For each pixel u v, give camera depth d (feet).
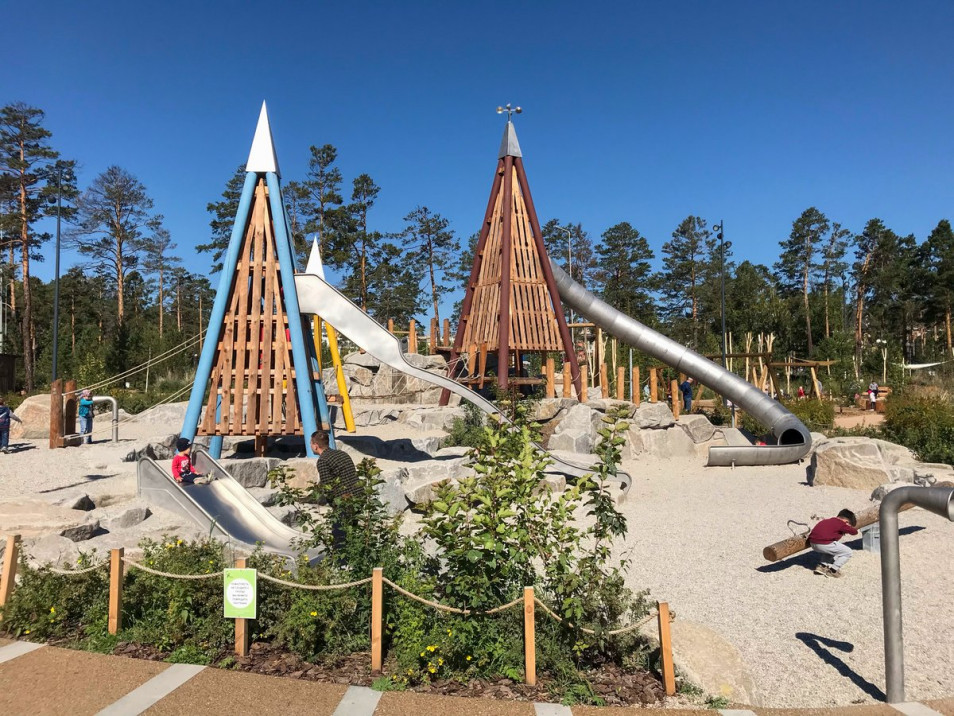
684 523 38.70
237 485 33.91
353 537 19.90
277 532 30.60
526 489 18.65
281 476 23.66
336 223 176.65
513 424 22.17
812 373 124.47
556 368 105.60
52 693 15.67
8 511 29.32
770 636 22.34
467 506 18.47
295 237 175.94
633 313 244.01
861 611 24.50
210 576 18.86
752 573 29.19
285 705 15.29
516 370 82.69
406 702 15.64
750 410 68.90
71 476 39.99
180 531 28.63
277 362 44.21
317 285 46.01
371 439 51.03
